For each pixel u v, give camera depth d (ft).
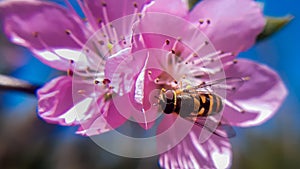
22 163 0.66
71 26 0.38
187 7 0.38
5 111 0.69
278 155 0.77
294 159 0.78
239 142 0.76
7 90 0.37
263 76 0.40
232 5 0.38
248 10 0.38
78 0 0.38
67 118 0.36
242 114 0.39
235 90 0.39
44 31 0.38
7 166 0.66
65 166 0.66
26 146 0.67
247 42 0.38
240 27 0.38
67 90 0.37
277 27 0.39
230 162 0.38
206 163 0.38
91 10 0.38
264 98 0.40
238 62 0.40
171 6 0.37
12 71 0.62
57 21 0.38
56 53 0.38
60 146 0.67
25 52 0.62
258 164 0.75
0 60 0.62
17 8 0.37
